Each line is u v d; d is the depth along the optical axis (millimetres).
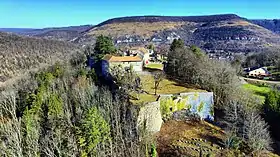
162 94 85562
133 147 68250
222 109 94500
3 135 71250
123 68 108250
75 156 62969
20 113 88500
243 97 95188
